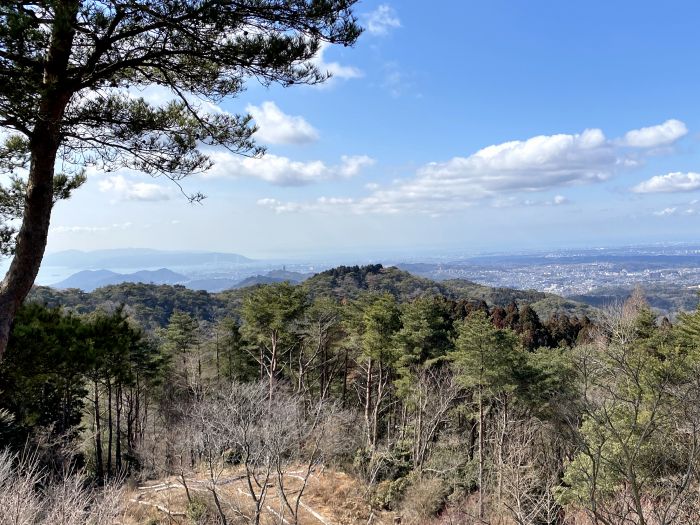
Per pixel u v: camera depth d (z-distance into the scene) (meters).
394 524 14.32
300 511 13.45
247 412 11.48
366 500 15.16
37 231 5.42
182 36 5.45
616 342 8.69
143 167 6.66
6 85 4.81
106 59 5.77
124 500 12.61
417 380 25.06
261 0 5.07
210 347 34.94
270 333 28.25
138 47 5.70
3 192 7.96
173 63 5.96
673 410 5.61
